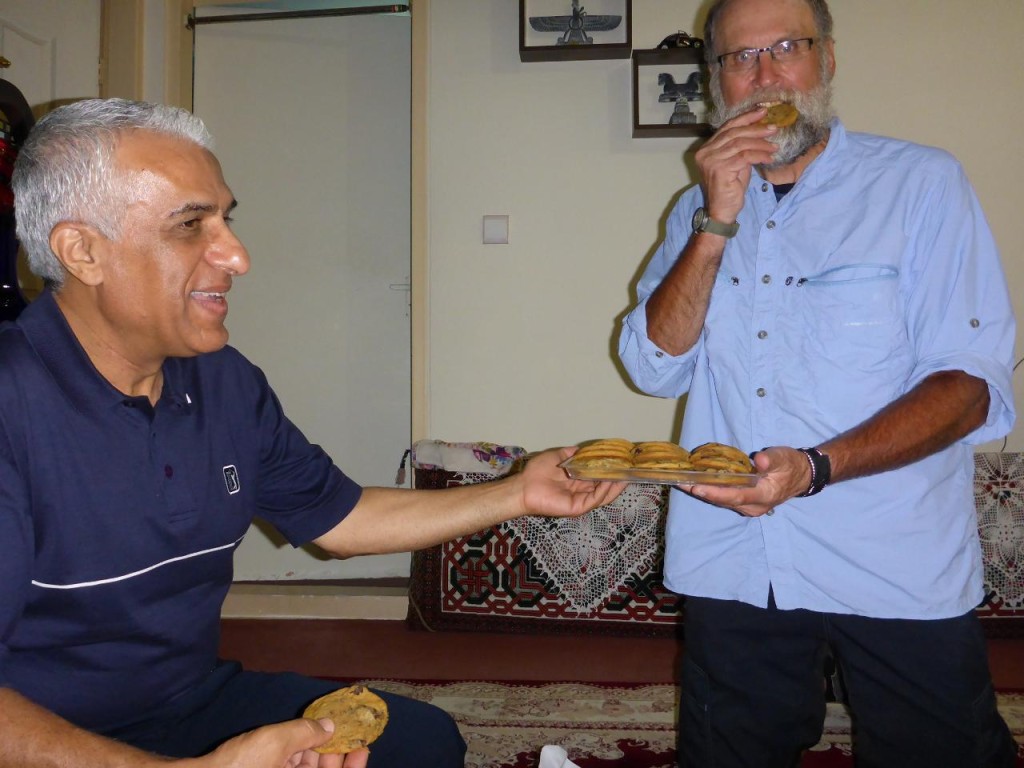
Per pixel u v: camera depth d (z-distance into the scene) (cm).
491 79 298
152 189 89
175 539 100
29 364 92
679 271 123
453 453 285
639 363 137
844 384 118
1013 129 279
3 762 73
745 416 126
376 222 324
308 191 324
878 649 118
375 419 327
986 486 259
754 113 116
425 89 299
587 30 287
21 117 146
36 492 90
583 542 274
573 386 300
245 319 327
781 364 122
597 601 273
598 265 297
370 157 322
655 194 294
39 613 93
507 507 123
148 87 297
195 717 106
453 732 109
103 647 97
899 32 282
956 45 280
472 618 279
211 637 110
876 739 121
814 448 106
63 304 97
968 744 114
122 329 94
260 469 120
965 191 116
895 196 118
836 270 118
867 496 116
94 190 88
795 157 123
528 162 298
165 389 104
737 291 127
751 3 125
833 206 122
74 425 93
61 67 271
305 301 326
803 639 125
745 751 127
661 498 272
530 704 224
